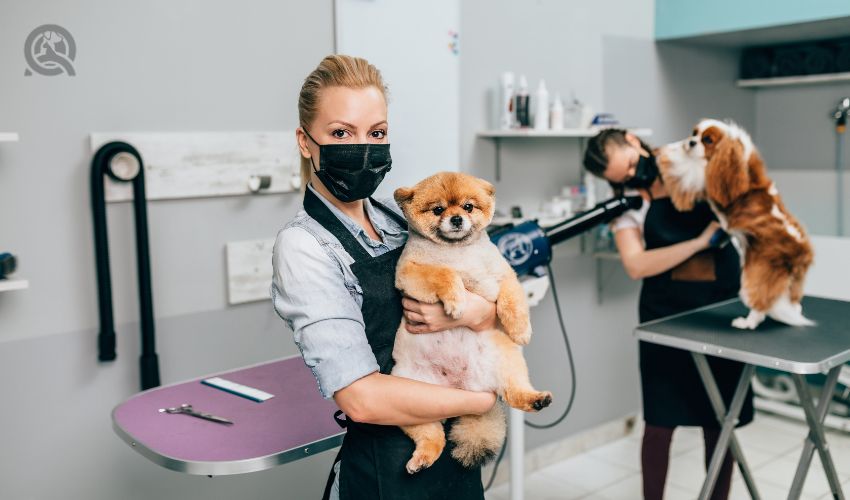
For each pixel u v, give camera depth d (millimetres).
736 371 2162
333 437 1380
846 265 3219
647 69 3268
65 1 1840
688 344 1863
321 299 1111
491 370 1185
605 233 3061
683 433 3314
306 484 2344
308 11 2232
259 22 2143
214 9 2061
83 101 1887
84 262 1931
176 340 2090
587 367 3137
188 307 2104
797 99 3775
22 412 1866
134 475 2045
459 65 2611
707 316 2094
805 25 2938
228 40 2094
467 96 2656
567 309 3020
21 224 1830
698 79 3514
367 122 1143
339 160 1139
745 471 2184
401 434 1188
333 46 2295
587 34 3010
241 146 2133
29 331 1861
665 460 2211
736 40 3346
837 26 2979
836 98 3633
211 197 2115
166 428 1437
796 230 1958
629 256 2236
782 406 3414
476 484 1268
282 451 1314
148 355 1973
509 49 2762
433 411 1103
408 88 2461
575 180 3043
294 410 1531
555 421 3027
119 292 1993
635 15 3189
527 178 2871
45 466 1909
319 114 1141
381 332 1200
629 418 3336
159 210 2029
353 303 1156
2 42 1770
